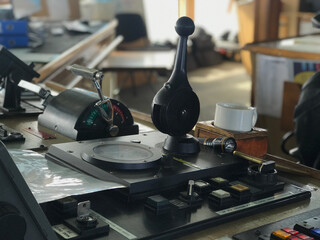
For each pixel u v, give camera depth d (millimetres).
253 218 1011
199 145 1279
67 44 3811
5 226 723
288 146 3621
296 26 7262
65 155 1193
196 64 8656
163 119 1220
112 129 1453
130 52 6160
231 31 10031
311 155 2119
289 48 3686
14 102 1814
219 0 10125
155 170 1101
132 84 6594
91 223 873
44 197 953
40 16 6164
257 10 5223
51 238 794
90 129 1456
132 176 1054
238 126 1340
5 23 3490
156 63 5168
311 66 3557
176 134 1246
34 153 1290
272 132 3797
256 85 3920
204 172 1134
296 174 1320
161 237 885
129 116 1524
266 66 3805
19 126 1636
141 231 892
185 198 1022
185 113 1237
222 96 6492
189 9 1417
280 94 3744
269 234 915
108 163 1094
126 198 1015
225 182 1103
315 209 1064
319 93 2043
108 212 968
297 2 7234
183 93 1221
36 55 3199
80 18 6406
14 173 753
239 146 1314
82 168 1130
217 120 1379
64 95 1592
